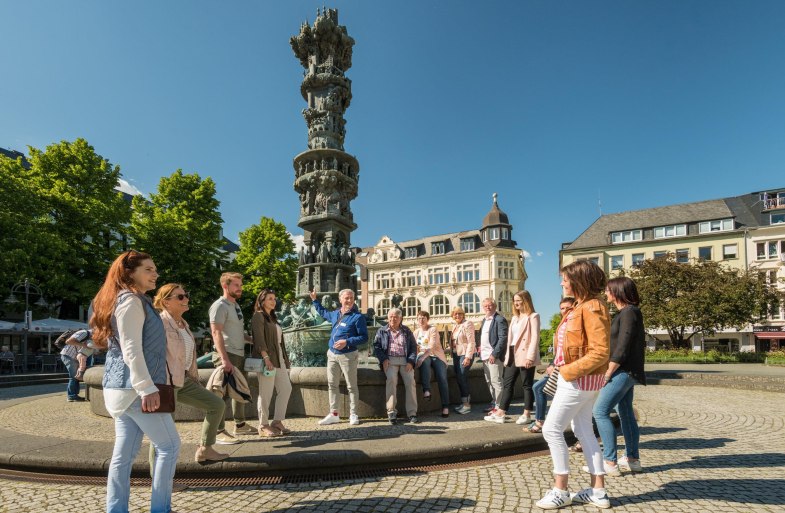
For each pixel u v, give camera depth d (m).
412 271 56.97
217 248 31.36
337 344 6.48
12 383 15.55
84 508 3.71
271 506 3.73
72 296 23.66
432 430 6.04
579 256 49.72
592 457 3.67
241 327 5.53
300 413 7.38
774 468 4.66
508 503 3.74
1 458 4.76
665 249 46.03
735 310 28.92
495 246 51.84
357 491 4.06
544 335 67.62
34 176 24.52
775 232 41.09
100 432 6.31
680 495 3.85
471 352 7.64
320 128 15.13
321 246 14.34
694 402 10.17
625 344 4.42
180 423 6.83
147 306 3.24
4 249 21.12
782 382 12.87
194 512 3.61
